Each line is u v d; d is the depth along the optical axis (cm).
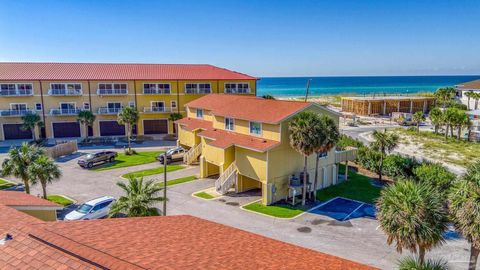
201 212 2558
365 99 8431
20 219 1269
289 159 2836
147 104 5584
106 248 890
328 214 2548
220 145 2945
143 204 1847
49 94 5134
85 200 2756
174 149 4056
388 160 3316
